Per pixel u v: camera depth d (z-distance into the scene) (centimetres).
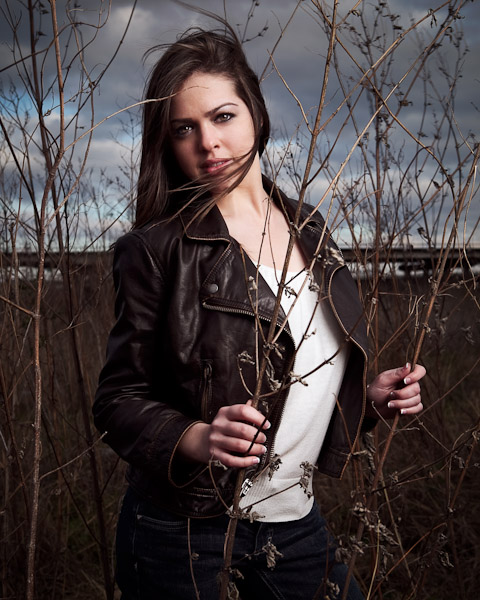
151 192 146
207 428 120
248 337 133
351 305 149
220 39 145
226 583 109
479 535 263
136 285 136
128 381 136
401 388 144
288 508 140
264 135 153
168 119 140
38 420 128
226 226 140
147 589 137
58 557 246
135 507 139
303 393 138
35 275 263
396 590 237
